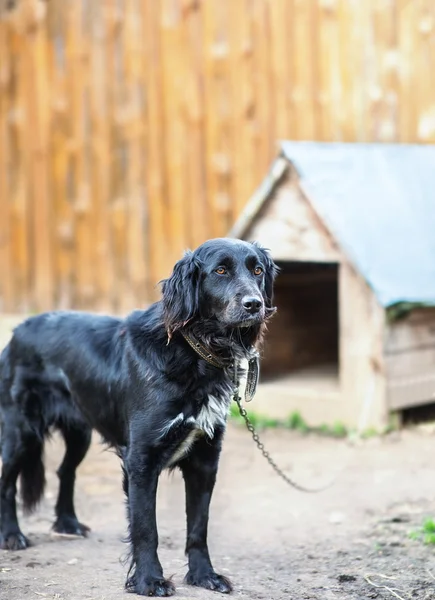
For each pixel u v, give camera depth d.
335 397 7.82
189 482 4.51
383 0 10.27
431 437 7.51
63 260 11.73
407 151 8.96
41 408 5.12
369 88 10.40
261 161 10.76
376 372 7.55
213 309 4.34
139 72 11.17
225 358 4.38
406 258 7.76
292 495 6.26
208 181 10.99
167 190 11.18
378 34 10.33
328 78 10.47
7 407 5.19
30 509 5.32
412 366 7.73
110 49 11.28
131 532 4.32
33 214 11.82
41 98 11.64
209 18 10.80
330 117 10.50
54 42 11.52
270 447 7.49
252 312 4.25
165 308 4.34
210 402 4.35
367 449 7.26
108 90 11.34
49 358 5.02
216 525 5.70
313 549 5.19
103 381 4.64
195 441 4.43
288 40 10.53
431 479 6.45
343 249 7.57
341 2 10.35
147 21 11.09
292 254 7.95
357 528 5.54
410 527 5.48
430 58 10.30
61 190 11.67
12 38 11.68
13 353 5.20
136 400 4.36
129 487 4.36
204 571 4.45
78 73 11.46
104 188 11.47
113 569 4.68
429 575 4.69
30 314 11.88
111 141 11.38
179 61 10.98
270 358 9.09
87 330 4.89
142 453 4.32
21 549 5.07
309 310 9.57
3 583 4.43
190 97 10.97
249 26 10.64
